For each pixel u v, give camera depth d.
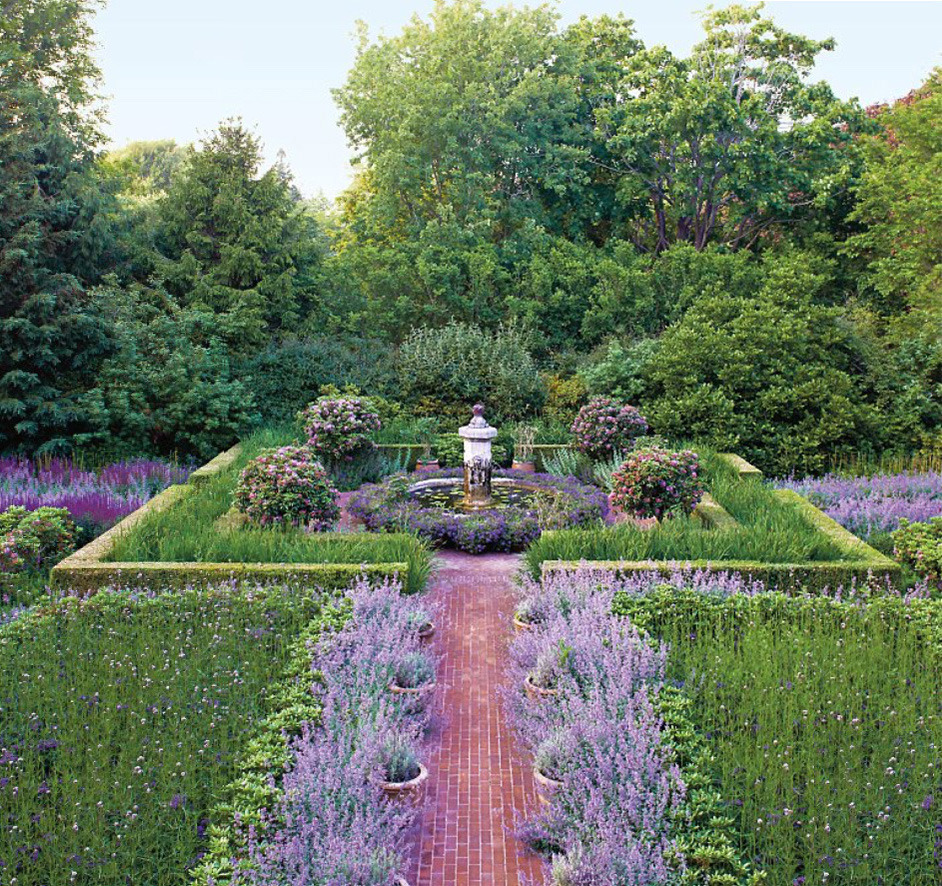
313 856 4.53
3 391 14.51
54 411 14.46
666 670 6.68
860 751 5.46
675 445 14.91
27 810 4.76
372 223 24.06
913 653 6.95
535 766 5.66
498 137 23.64
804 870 4.52
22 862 4.49
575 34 26.20
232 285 19.09
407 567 8.80
